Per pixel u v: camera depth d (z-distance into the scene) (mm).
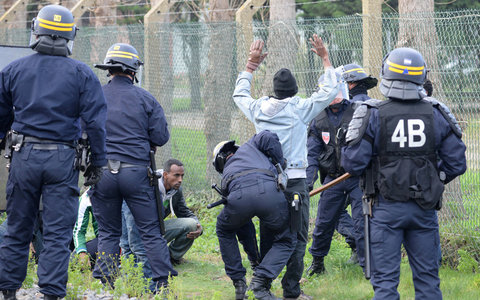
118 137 12297
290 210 12281
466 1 46688
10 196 10094
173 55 23078
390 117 9867
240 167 12227
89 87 10164
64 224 10156
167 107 23188
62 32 10141
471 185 15680
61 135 10023
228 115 22062
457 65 16422
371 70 17875
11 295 10297
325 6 52844
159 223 12633
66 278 10242
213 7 28906
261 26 21797
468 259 14859
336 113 14117
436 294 9891
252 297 12852
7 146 10078
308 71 19656
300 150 12570
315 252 15047
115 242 12891
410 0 18953
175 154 23016
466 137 15898
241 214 12133
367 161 9977
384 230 9898
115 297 11836
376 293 9844
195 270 16047
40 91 9930
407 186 9719
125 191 12320
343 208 14688
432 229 9977
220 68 22141
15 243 10211
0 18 31031
